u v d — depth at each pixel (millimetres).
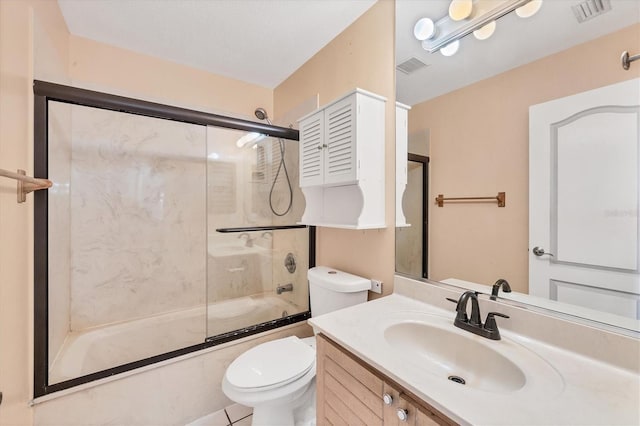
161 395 1509
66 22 1675
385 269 1517
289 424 1372
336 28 1762
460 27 1187
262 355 1445
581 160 861
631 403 636
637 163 760
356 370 900
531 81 975
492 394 670
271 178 2348
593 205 838
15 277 1067
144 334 1856
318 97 2008
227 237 2344
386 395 776
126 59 1966
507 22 1038
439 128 1271
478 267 1136
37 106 1247
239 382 1245
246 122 1902
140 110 1535
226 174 2336
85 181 1861
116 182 1965
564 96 896
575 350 842
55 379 1305
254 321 1957
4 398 978
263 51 2004
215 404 1676
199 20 1674
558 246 913
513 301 1023
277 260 2361
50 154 1425
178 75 2156
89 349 1659
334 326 1045
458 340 982
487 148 1104
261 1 1526
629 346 752
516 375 798
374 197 1455
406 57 1397
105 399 1362
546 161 938
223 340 1715
